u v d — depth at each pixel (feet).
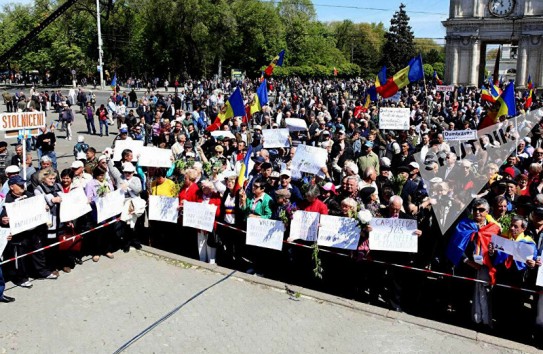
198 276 29.91
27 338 22.91
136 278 29.53
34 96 118.21
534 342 23.52
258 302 26.63
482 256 23.63
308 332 23.68
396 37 288.30
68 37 223.71
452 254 24.56
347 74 317.63
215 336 23.25
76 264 31.53
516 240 23.29
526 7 204.64
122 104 104.99
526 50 207.51
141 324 24.23
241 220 30.48
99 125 96.27
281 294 27.61
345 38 404.77
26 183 34.71
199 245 32.01
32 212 27.35
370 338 23.21
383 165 33.55
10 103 115.85
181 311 25.53
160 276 29.86
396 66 288.30
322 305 26.37
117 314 25.16
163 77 233.35
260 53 252.01
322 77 270.87
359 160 40.34
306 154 33.04
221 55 232.12
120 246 34.50
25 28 227.61
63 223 29.94
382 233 25.85
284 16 292.40
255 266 30.78
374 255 26.53
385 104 97.66
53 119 109.60
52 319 24.64
